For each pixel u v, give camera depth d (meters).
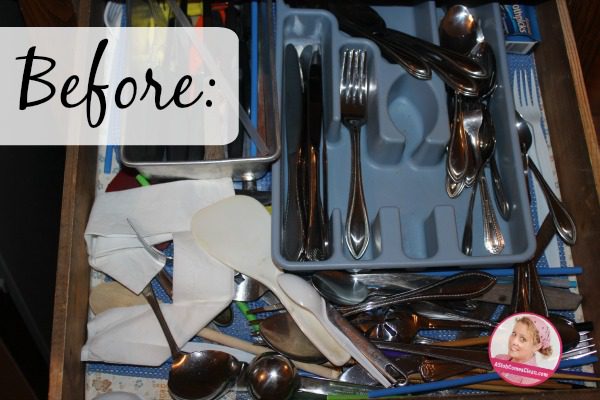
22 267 0.65
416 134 0.67
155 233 0.61
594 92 0.92
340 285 0.60
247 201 0.62
